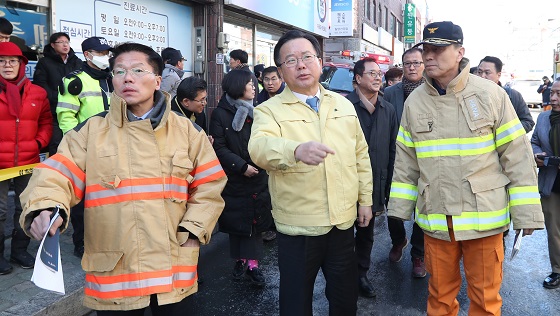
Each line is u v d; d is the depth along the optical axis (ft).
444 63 8.63
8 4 16.98
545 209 13.39
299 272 8.61
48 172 6.53
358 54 43.45
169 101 7.14
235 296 13.05
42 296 11.35
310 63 8.41
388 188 13.30
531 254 16.76
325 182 8.39
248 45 33.86
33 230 6.06
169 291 6.79
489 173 8.74
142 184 6.80
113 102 6.83
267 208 13.35
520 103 15.16
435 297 9.59
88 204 6.81
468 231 8.69
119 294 6.70
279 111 8.52
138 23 23.25
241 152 12.94
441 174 8.87
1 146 12.32
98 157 6.77
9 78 12.48
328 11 46.83
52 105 15.67
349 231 8.97
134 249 6.70
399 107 14.67
